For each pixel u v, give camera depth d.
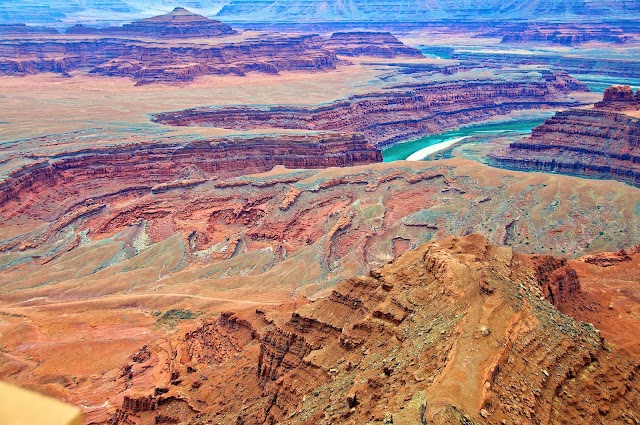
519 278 58.50
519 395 36.50
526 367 39.56
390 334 48.25
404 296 51.38
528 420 34.62
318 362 50.81
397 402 34.94
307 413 44.41
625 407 41.41
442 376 35.84
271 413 50.16
